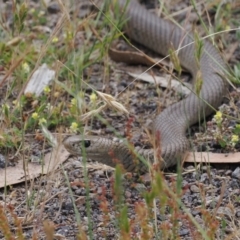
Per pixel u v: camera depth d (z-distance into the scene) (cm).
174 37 1345
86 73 1271
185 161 1032
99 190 966
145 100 1208
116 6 1320
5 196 939
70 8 1396
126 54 1309
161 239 799
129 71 1300
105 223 778
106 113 1166
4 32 1278
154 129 1091
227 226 873
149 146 1077
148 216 770
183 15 1433
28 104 1159
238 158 1026
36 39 1329
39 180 980
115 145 970
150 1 1534
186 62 1309
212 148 1063
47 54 1228
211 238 746
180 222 874
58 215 912
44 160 1030
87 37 1280
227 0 1395
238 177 992
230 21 1372
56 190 968
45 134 967
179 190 731
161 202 723
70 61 1201
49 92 1160
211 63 1245
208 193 956
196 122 1147
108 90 1213
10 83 1202
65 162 1037
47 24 1404
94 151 967
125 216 692
